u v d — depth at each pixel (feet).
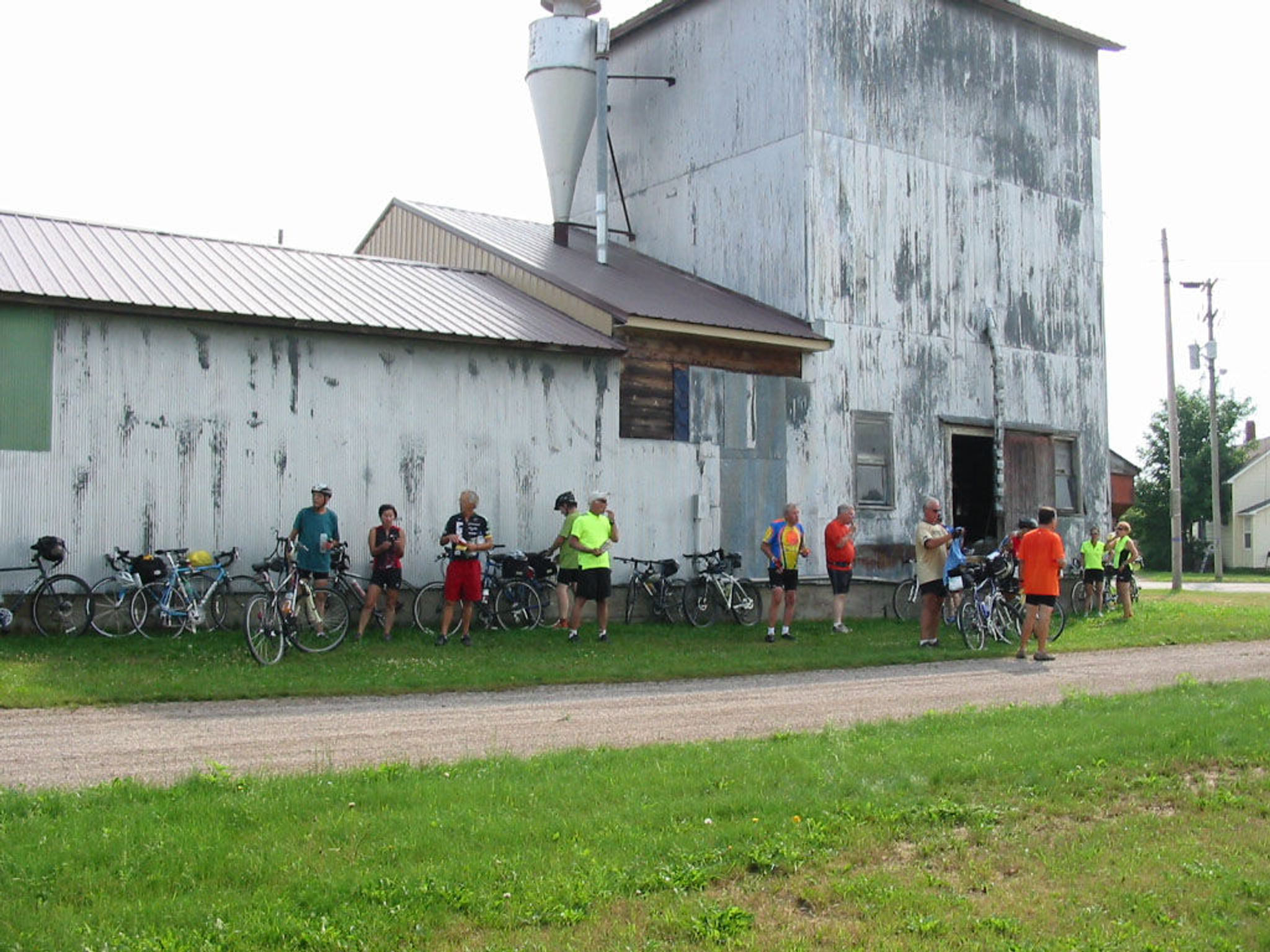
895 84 79.15
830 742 29.60
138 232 62.59
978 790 25.35
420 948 16.85
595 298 65.36
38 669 41.04
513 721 34.71
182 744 30.30
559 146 82.17
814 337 71.56
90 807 22.13
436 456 58.70
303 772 26.00
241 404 54.03
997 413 82.53
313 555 50.88
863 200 77.00
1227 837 22.66
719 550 65.62
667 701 39.52
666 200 83.71
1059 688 43.19
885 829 22.53
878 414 76.54
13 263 52.80
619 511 64.34
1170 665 51.26
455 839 20.89
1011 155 85.30
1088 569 78.69
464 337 58.39
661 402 66.54
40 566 48.93
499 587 58.65
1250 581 178.29
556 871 19.54
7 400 49.06
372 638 52.95
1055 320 86.99
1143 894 19.56
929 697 40.91
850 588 69.82
